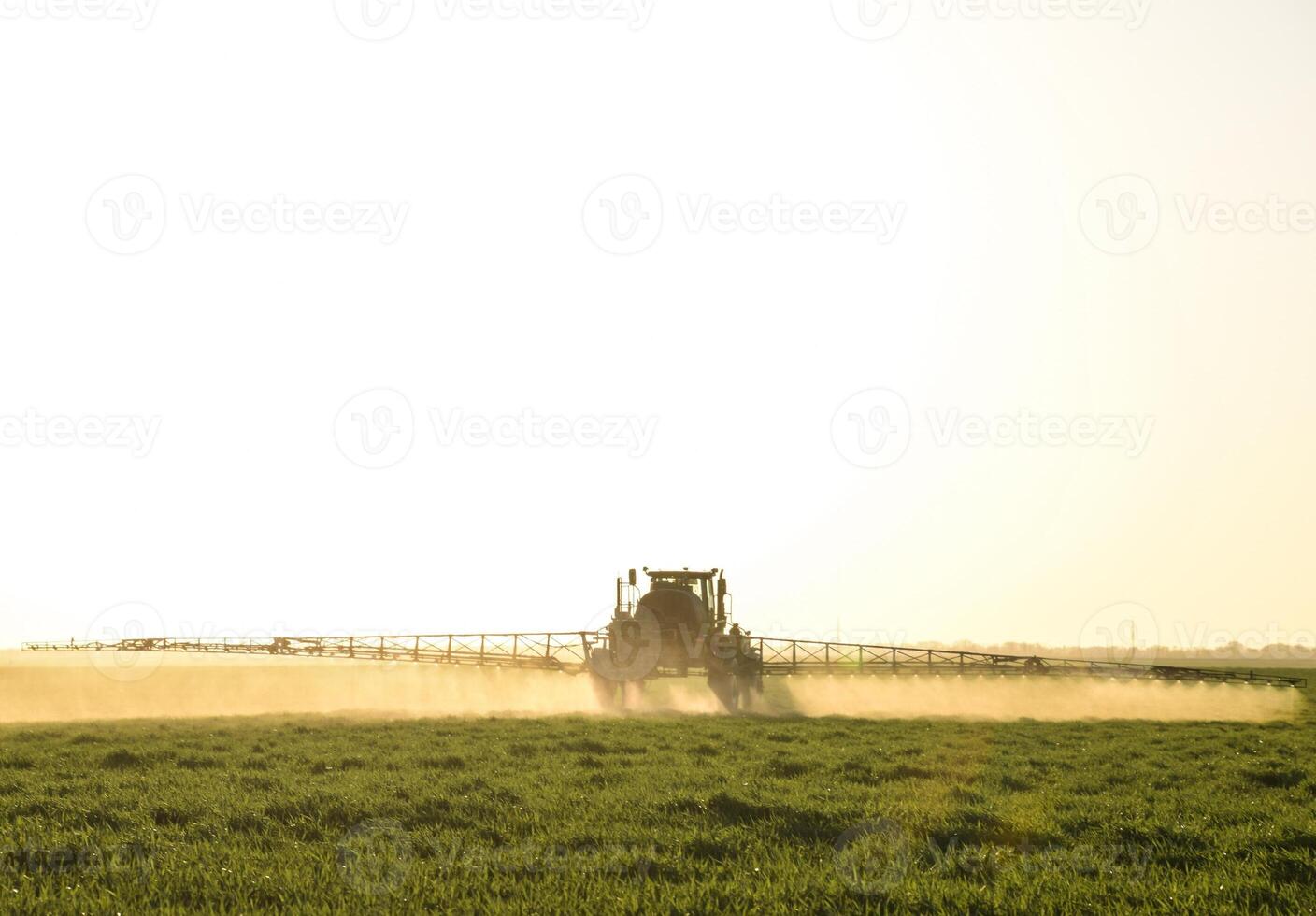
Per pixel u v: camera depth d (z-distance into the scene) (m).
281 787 60.00
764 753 80.00
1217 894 39.06
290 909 35.59
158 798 55.75
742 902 36.75
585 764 73.00
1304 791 66.31
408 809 53.03
